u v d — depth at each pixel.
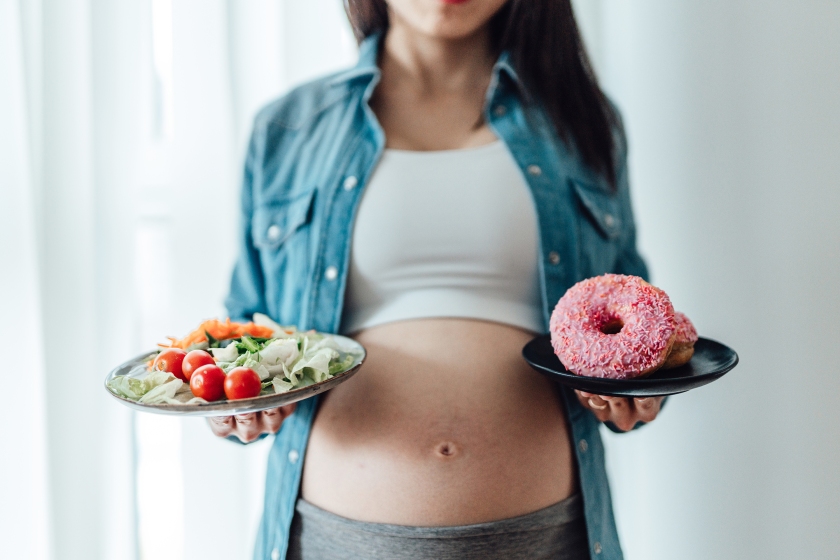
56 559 1.27
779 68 1.07
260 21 1.37
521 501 0.83
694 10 1.22
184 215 1.37
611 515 0.98
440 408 0.85
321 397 0.92
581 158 1.05
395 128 1.03
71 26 1.23
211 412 0.66
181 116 1.35
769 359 1.14
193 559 1.41
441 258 0.93
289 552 0.90
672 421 1.37
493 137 1.00
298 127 1.09
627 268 1.13
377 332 0.92
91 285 1.27
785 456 1.13
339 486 0.85
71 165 1.24
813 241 1.04
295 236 1.02
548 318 0.94
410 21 0.90
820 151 1.02
